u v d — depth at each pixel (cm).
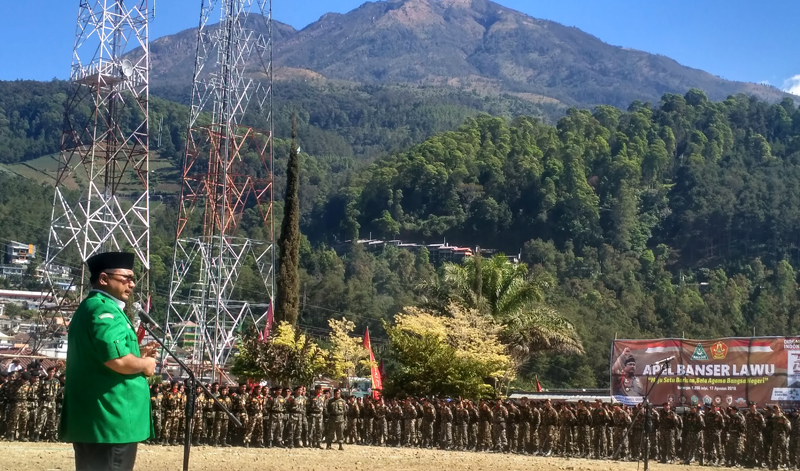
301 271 9019
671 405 2803
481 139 15025
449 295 3881
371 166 15100
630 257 12162
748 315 9538
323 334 7738
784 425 2438
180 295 7956
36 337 4666
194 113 5756
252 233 10494
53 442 2364
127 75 4678
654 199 13825
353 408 2847
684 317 8844
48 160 15900
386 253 11800
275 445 2570
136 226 6500
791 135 16262
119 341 623
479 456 2475
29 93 18038
